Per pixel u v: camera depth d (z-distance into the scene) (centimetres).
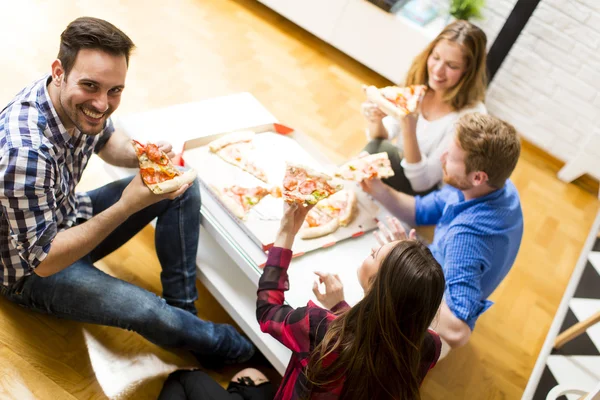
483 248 150
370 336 104
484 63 190
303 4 319
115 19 288
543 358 207
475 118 154
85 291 143
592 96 284
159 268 190
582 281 241
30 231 120
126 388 156
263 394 155
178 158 176
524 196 283
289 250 137
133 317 147
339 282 140
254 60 301
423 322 104
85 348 160
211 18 320
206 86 270
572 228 274
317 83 303
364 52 315
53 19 271
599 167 290
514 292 230
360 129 279
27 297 145
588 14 267
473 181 156
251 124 203
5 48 243
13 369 145
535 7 262
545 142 312
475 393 192
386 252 118
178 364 168
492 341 210
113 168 192
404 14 297
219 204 169
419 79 204
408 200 186
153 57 274
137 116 191
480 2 283
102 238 134
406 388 106
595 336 221
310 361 111
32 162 116
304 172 148
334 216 175
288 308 127
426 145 205
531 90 302
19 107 122
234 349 166
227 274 171
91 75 116
